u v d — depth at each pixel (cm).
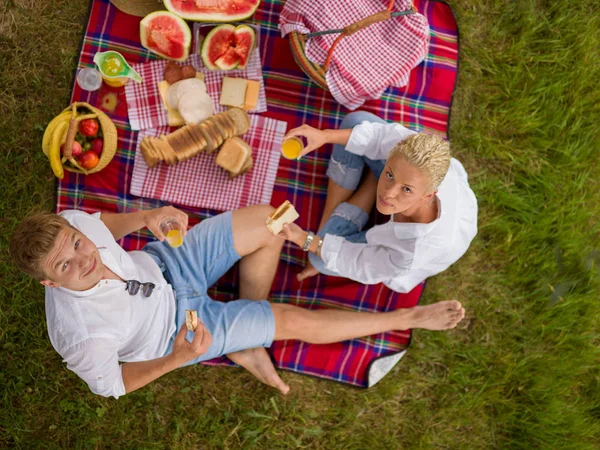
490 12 225
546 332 223
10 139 211
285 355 213
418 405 221
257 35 211
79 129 197
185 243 185
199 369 216
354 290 218
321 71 194
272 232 177
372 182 206
